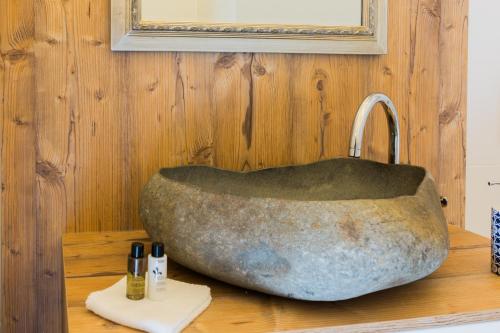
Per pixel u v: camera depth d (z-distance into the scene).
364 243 0.83
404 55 1.48
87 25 1.31
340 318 0.86
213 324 0.83
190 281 1.03
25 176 1.30
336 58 1.44
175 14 1.33
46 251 1.33
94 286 0.98
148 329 0.80
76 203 1.33
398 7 1.47
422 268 0.88
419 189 0.99
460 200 1.55
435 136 1.52
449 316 0.88
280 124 1.42
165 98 1.36
